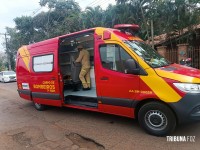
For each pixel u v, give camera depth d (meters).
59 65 6.59
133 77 4.69
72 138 4.90
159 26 12.84
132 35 5.76
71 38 6.46
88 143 4.60
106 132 5.04
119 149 4.14
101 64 5.27
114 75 5.00
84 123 5.82
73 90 7.37
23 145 4.67
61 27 23.92
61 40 6.64
